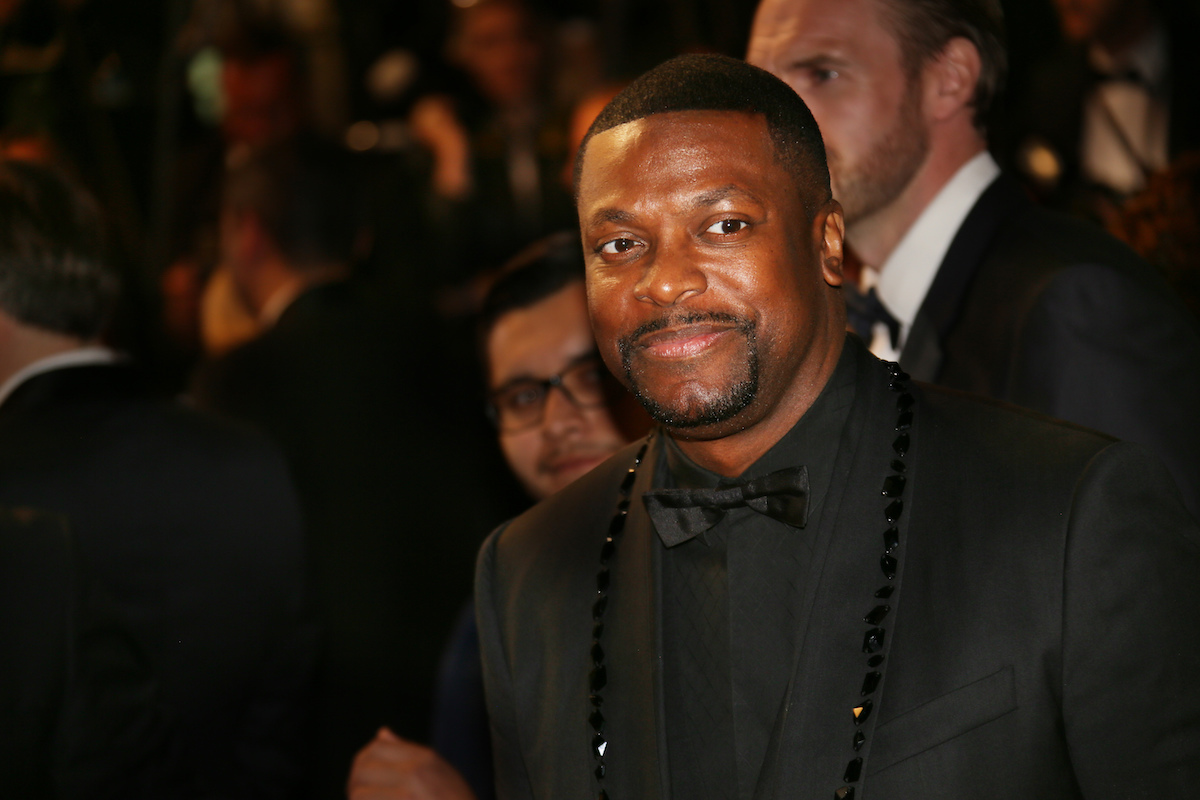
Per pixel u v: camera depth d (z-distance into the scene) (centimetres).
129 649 223
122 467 243
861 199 215
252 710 258
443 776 233
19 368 250
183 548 245
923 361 210
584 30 568
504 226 508
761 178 140
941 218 216
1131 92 389
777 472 146
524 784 169
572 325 256
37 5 520
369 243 425
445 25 633
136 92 589
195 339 465
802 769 139
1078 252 199
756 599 149
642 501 155
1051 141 394
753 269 138
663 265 139
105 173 507
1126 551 136
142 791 224
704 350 139
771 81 147
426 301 406
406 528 374
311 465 367
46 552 213
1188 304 235
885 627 140
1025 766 133
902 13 210
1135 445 142
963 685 135
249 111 508
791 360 143
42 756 207
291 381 368
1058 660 135
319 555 369
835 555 146
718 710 148
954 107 214
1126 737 133
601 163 144
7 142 396
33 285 246
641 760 149
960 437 149
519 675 165
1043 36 454
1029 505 139
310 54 633
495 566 175
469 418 384
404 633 373
